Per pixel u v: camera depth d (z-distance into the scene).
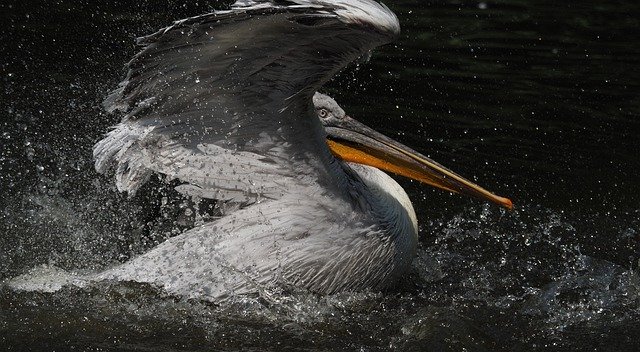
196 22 8.61
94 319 9.66
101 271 10.54
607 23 19.66
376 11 8.55
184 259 10.21
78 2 18.78
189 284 10.12
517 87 16.75
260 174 10.26
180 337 9.48
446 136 14.88
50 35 17.22
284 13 8.42
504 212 12.73
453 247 11.90
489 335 9.77
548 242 12.04
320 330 9.80
